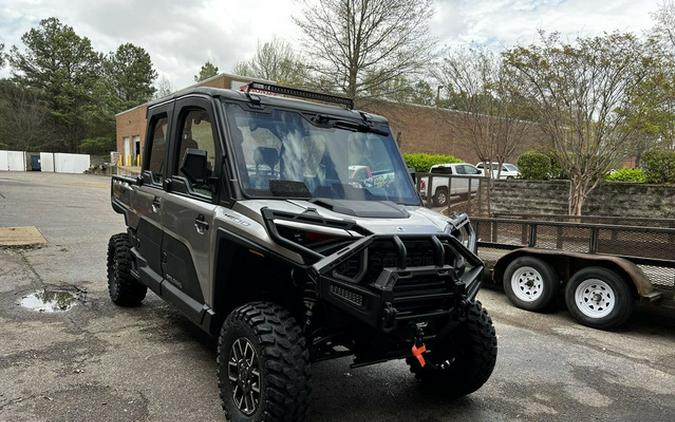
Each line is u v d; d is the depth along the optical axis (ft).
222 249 10.91
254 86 13.05
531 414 12.00
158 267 14.79
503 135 51.60
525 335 18.25
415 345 9.69
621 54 32.99
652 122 33.45
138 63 224.74
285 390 9.14
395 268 9.35
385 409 11.88
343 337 10.54
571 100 35.14
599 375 14.71
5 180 91.50
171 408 11.21
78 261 25.96
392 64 67.72
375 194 12.76
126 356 14.07
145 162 16.57
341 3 67.31
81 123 199.31
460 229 11.80
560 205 45.57
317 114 13.14
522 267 21.62
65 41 200.75
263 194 11.04
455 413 11.85
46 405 11.04
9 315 17.15
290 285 11.01
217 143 11.59
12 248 28.40
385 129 14.39
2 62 200.85
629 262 18.99
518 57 36.70
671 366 15.69
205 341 15.42
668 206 39.91
